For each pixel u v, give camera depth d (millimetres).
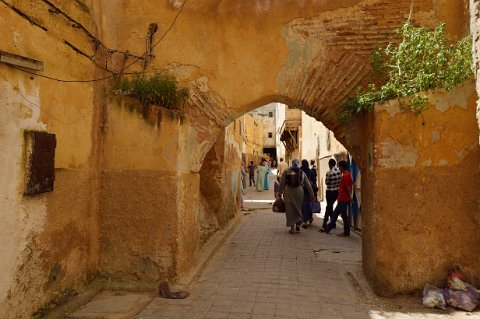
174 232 4652
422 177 4266
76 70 4289
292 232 8039
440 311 3900
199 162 5332
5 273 3154
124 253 4727
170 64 5285
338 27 5066
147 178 4723
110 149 4824
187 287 4590
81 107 4375
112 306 4020
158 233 4672
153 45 5293
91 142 4617
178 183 4695
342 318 3750
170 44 5297
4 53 3080
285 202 8055
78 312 3850
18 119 3291
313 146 16891
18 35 3354
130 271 4699
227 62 5246
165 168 4695
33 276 3541
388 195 4297
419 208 4258
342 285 4734
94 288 4504
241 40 5234
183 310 3957
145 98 4766
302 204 8594
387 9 4988
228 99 5230
